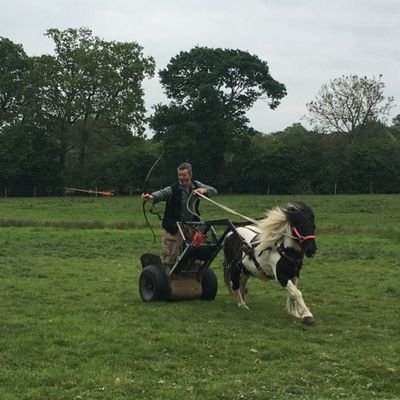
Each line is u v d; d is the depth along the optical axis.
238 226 12.18
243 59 67.62
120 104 70.69
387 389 7.56
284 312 11.55
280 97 69.12
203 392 7.18
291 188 69.25
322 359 8.54
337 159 69.62
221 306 11.91
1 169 71.75
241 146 70.31
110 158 74.12
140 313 11.11
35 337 9.27
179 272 12.09
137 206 44.94
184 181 12.02
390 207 42.50
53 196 70.88
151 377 7.70
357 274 16.38
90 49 71.06
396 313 11.72
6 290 13.42
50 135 73.38
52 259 18.69
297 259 10.77
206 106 66.69
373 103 75.19
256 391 7.23
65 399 6.94
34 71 69.81
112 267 17.31
